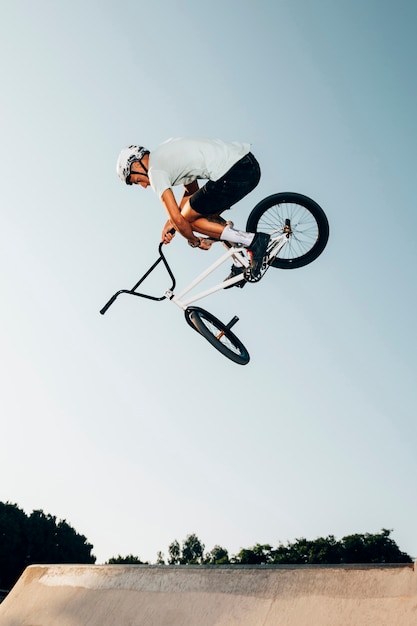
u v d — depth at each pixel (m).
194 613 3.02
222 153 3.82
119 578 3.57
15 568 45.16
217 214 4.13
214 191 3.87
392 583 2.50
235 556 61.84
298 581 2.82
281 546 60.03
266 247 4.11
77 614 3.48
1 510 45.28
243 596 2.94
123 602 3.37
